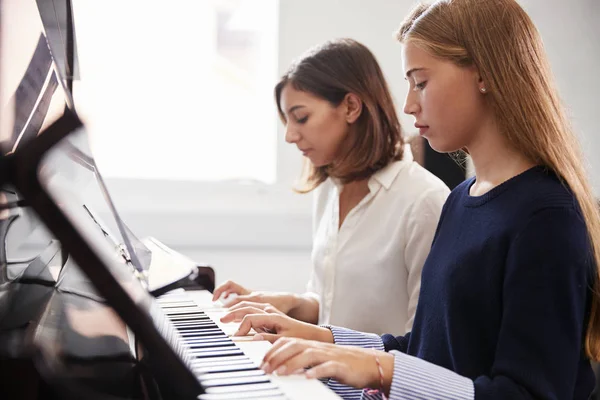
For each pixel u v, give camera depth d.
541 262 0.88
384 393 0.84
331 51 1.68
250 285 2.87
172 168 2.91
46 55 0.85
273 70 2.94
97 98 2.81
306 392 0.72
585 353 0.96
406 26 1.14
